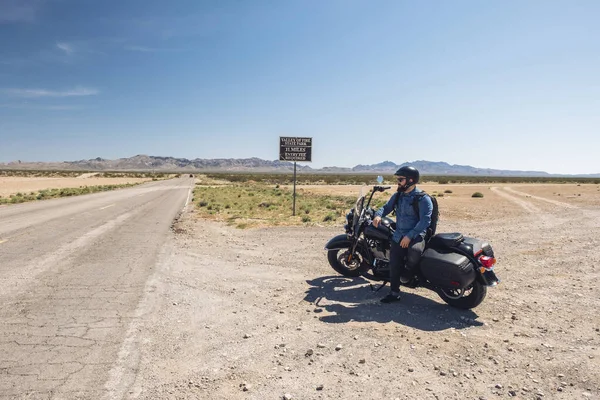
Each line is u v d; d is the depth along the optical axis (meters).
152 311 5.17
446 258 5.13
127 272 7.13
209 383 3.41
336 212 18.50
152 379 3.46
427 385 3.41
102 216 16.09
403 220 5.48
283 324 4.78
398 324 4.81
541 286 6.40
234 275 7.05
